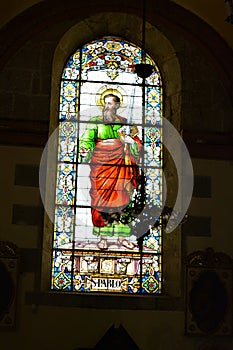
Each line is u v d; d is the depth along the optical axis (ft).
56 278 53.01
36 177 53.01
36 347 50.08
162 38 57.16
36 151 53.42
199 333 51.39
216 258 52.95
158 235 54.60
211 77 56.49
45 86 54.90
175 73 56.85
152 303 51.55
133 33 58.44
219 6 55.52
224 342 51.47
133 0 56.44
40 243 51.90
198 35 56.75
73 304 50.96
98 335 50.65
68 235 53.98
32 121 53.88
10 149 53.21
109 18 57.47
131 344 49.62
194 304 51.88
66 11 56.13
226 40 56.75
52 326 50.55
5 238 51.67
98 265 53.62
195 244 53.16
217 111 55.72
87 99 57.06
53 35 56.03
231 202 54.19
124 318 51.08
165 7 56.75
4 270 51.01
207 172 54.54
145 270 53.83
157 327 51.24
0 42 54.95
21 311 50.57
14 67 54.95
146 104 57.36
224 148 54.95
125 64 58.23
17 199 52.44
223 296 52.24
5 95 54.24
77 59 57.77
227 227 53.72
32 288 51.06
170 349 50.98
